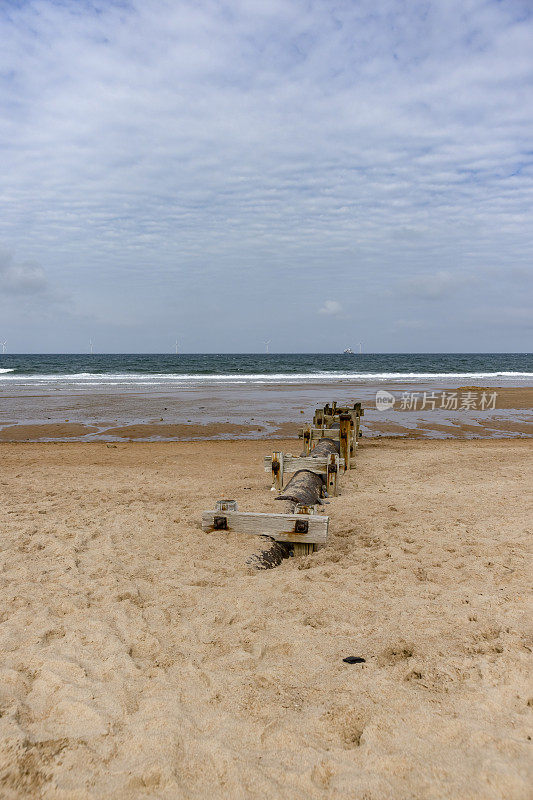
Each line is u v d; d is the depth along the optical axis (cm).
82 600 405
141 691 286
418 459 1124
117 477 945
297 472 809
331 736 247
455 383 3884
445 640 335
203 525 578
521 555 500
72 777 223
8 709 267
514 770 220
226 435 1572
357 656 320
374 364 8906
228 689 287
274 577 461
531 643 326
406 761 228
